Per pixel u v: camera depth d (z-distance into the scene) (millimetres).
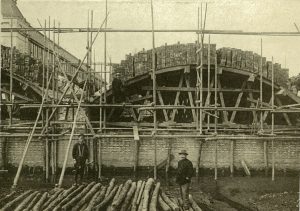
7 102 15773
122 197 9953
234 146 15680
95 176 15297
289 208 10984
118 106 15273
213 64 17000
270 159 15734
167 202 10234
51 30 15430
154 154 15305
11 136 15359
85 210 8898
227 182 14570
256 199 12188
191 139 15562
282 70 17609
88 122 15336
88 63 15656
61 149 15508
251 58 17344
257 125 17219
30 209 9414
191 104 17453
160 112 20172
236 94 19500
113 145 15516
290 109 15766
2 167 15461
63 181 14344
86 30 15445
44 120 16406
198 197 12336
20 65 18031
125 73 17344
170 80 18984
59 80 20391
